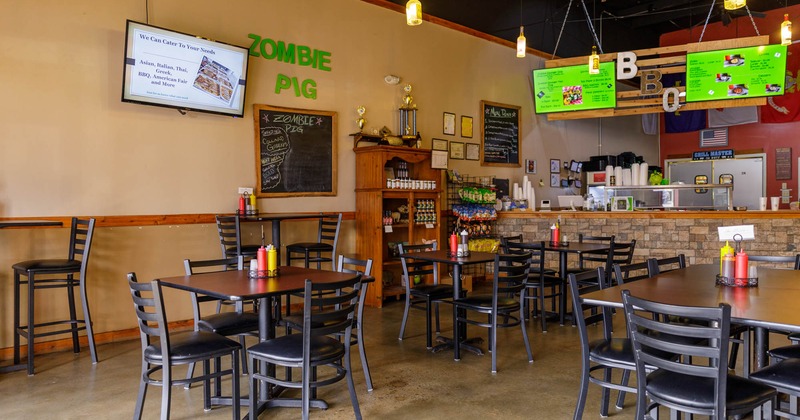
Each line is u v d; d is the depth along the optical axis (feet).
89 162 16.01
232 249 17.49
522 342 16.03
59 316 15.56
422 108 24.86
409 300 16.29
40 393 12.06
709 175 36.27
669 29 35.88
